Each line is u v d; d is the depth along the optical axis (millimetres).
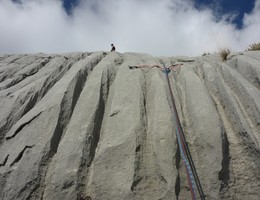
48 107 6281
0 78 8695
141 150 5258
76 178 4738
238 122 5551
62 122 6078
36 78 8422
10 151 5367
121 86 7246
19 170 4855
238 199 4574
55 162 5109
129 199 4449
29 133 5688
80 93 7270
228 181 4758
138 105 6340
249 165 4906
